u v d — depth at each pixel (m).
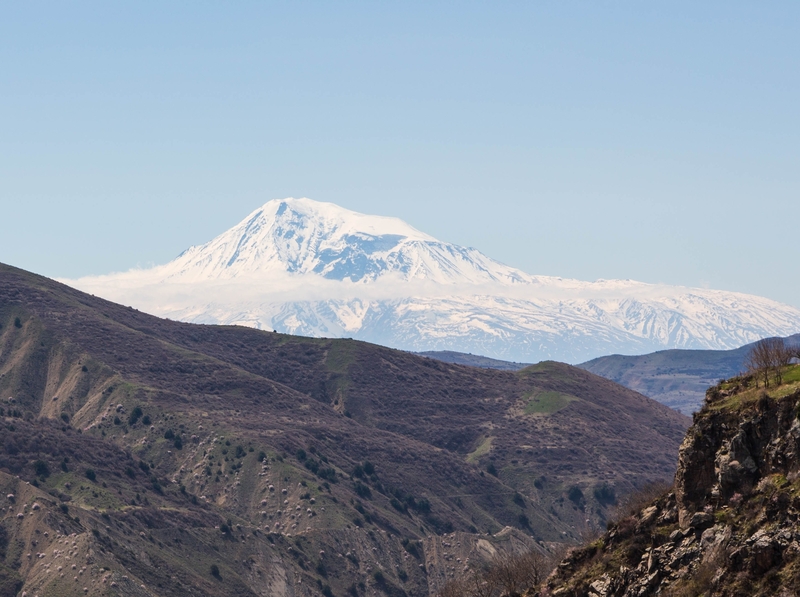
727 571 133.50
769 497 135.00
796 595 124.12
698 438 148.75
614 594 152.38
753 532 133.88
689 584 137.75
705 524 142.38
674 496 154.62
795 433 136.38
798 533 128.62
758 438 141.38
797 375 147.75
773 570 129.12
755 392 147.12
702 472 147.75
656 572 144.62
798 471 134.12
